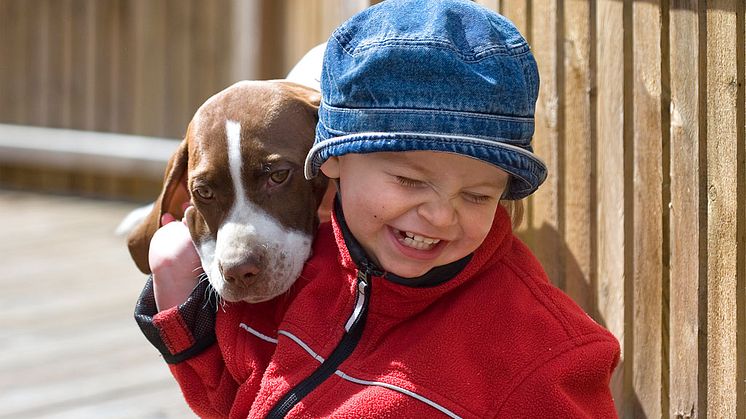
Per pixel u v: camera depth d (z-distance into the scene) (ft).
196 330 8.33
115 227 28.40
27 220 29.27
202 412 8.58
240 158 7.86
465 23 7.02
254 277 7.79
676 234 8.20
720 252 7.89
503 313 7.54
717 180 7.87
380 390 7.47
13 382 16.80
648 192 8.48
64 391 16.42
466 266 7.60
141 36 31.83
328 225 8.40
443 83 6.81
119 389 16.55
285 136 7.95
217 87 30.63
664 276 8.45
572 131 9.05
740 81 7.72
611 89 8.71
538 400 7.22
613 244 8.79
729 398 7.89
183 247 8.50
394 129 6.88
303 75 9.64
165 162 31.37
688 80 8.01
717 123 7.85
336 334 7.84
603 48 8.75
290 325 7.94
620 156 8.66
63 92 33.14
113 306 21.09
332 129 7.25
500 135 6.86
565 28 9.02
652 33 8.35
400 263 7.36
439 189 7.05
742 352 7.85
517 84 6.91
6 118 33.99
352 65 7.10
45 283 22.77
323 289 8.05
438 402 7.32
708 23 7.87
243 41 27.78
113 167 32.07
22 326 19.72
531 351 7.37
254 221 7.92
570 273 9.16
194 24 30.83
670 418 8.35
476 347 7.48
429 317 7.72
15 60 33.71
